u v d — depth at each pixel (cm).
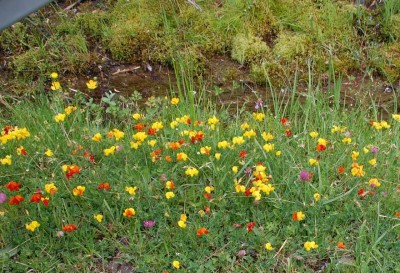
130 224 207
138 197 210
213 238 203
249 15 284
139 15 284
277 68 273
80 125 242
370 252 199
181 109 249
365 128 246
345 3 293
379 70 276
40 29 282
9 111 256
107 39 278
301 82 272
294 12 287
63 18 286
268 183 215
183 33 279
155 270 198
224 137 239
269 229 205
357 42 283
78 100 260
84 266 198
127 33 278
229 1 286
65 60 273
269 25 284
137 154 225
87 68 273
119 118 255
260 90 270
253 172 214
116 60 276
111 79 271
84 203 210
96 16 285
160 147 229
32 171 222
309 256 201
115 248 204
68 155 226
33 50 275
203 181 221
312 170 221
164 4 287
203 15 283
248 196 211
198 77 267
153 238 205
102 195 211
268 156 225
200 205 211
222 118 252
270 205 212
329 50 275
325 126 241
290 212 208
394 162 230
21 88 265
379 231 207
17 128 228
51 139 230
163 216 209
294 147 235
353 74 277
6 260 197
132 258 200
